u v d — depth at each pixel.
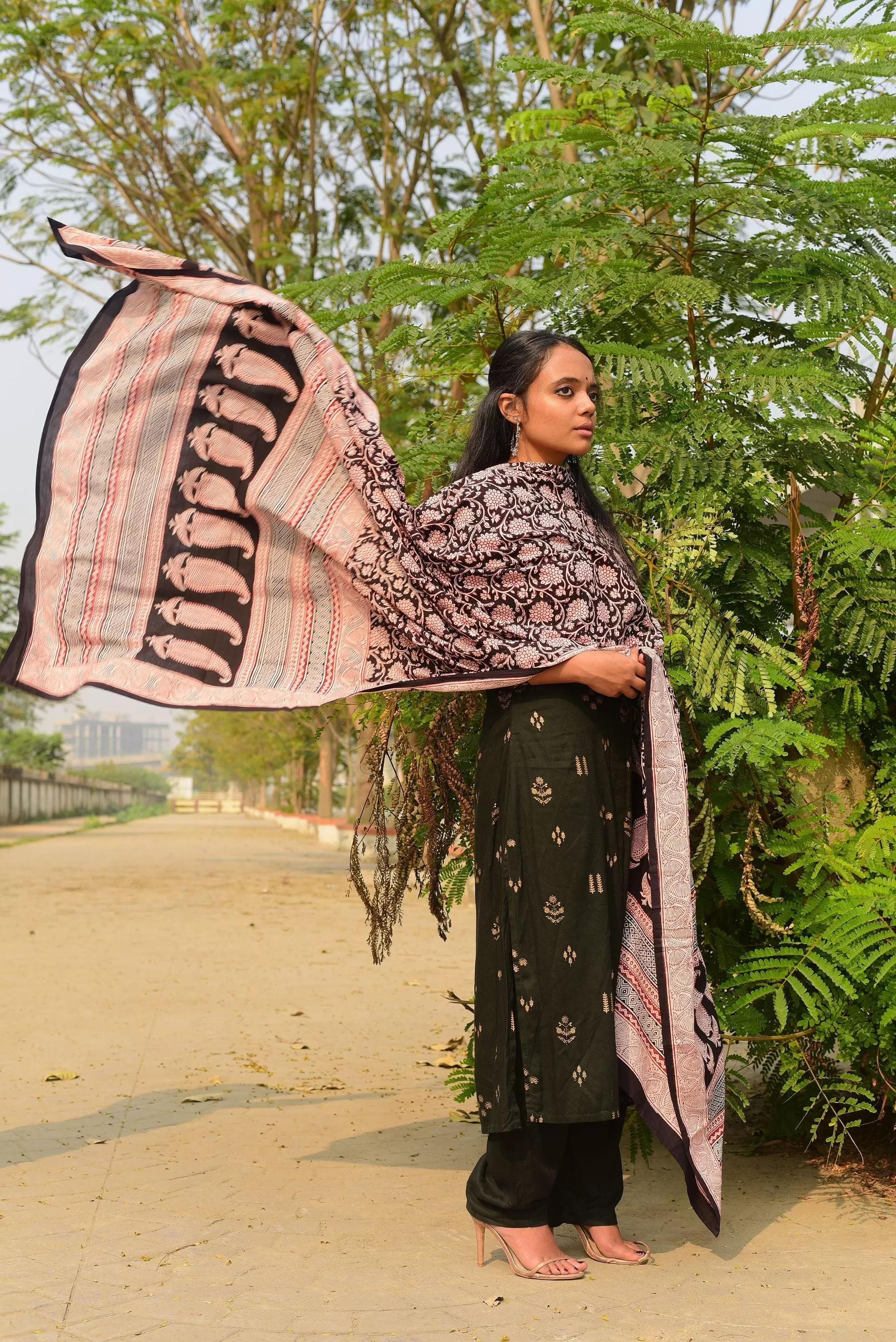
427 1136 3.69
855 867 2.88
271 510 2.70
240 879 15.72
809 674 2.97
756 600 3.11
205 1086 4.41
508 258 3.11
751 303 3.33
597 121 3.63
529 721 2.52
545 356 2.65
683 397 3.21
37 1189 3.12
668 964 2.50
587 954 2.47
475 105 11.66
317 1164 3.38
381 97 12.55
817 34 2.99
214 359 2.78
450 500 2.60
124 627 2.73
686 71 5.19
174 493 2.77
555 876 2.47
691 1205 2.73
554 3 8.89
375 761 3.23
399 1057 4.97
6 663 2.70
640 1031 2.55
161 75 12.70
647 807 2.52
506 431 2.76
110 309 2.87
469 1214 2.70
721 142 3.08
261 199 13.00
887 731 3.13
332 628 2.70
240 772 47.62
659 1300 2.34
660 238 3.25
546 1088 2.46
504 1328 2.20
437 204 12.73
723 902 3.10
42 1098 4.20
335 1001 6.38
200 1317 2.26
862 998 2.89
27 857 21.56
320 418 2.72
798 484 3.23
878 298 3.11
